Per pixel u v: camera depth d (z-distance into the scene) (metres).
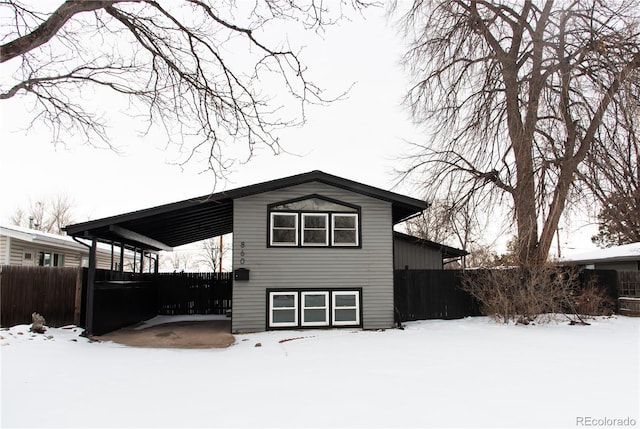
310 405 5.17
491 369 7.04
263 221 12.27
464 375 6.64
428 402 5.26
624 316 14.60
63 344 9.12
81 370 7.02
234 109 8.13
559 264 14.67
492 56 14.80
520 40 15.47
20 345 8.55
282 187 12.38
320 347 9.37
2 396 5.48
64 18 5.52
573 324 12.62
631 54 12.63
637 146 13.01
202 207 12.27
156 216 11.48
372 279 12.59
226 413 4.88
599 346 9.15
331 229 12.61
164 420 4.65
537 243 14.17
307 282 12.29
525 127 13.61
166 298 17.70
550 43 13.59
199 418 4.71
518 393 5.64
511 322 12.93
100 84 8.28
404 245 17.89
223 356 8.49
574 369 7.01
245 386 6.08
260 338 10.79
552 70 13.52
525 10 14.97
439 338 10.39
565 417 4.71
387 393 5.67
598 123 13.01
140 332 11.60
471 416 4.75
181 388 5.97
